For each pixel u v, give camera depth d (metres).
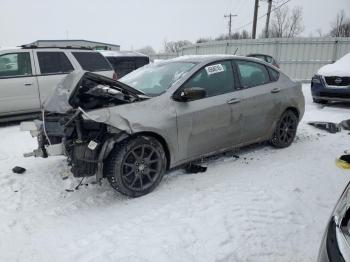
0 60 7.31
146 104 4.00
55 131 4.04
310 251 3.01
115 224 3.43
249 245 3.09
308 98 11.59
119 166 3.77
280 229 3.34
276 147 5.70
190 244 3.08
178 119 4.15
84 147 3.67
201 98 4.43
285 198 3.94
